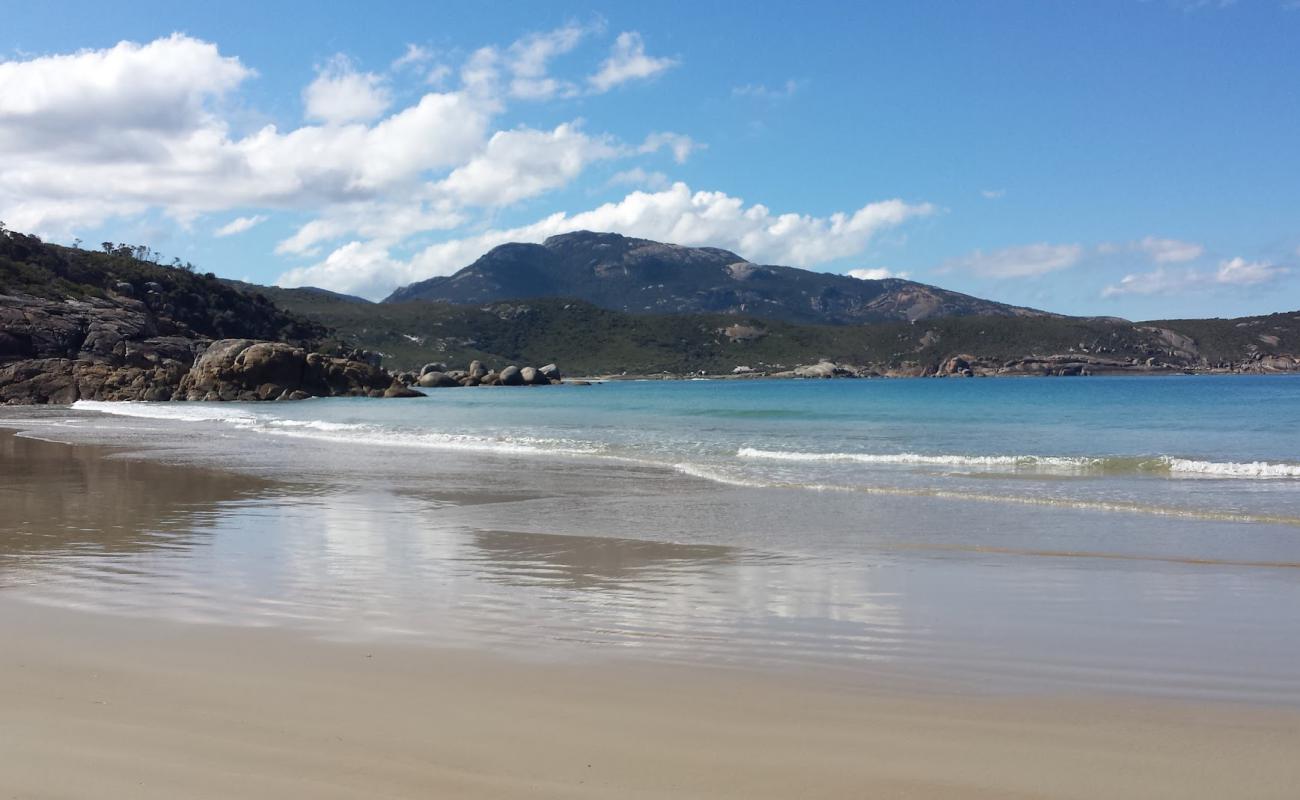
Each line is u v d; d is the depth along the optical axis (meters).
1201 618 7.50
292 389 75.12
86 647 6.36
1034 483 16.91
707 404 64.38
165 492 16.16
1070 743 4.66
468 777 4.11
